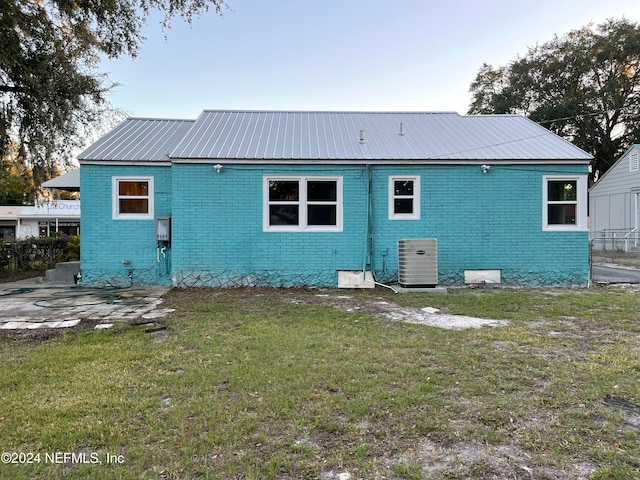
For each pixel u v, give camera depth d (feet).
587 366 12.64
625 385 11.16
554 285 31.53
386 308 22.44
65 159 40.86
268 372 12.09
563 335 16.58
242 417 9.24
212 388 10.94
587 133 92.79
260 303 24.08
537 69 101.35
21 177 43.70
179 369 12.53
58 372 12.24
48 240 48.67
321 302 24.52
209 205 30.73
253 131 35.96
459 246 31.53
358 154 31.63
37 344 15.48
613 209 69.92
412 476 7.07
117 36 34.55
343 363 12.92
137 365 12.85
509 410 9.66
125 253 32.37
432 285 29.60
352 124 38.93
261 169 30.94
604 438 8.37
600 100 90.58
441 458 7.66
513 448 8.01
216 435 8.43
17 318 20.08
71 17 31.53
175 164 30.48
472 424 8.98
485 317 20.11
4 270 43.09
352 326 18.03
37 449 7.99
